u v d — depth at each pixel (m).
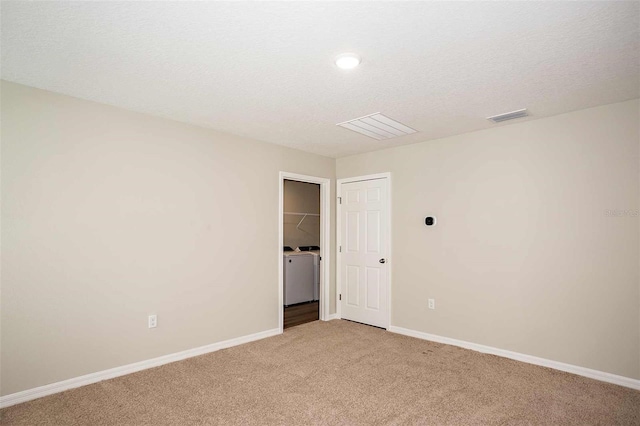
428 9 1.68
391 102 2.90
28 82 2.54
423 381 2.91
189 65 2.27
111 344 2.96
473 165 3.75
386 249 4.51
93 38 1.94
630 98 2.82
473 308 3.71
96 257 2.90
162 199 3.31
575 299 3.09
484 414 2.39
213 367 3.20
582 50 2.07
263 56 2.14
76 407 2.46
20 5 1.63
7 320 2.50
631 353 2.82
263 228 4.15
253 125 3.56
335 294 5.11
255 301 4.04
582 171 3.08
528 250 3.36
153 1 1.61
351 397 2.63
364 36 1.92
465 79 2.46
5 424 2.25
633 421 2.31
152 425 2.25
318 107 3.03
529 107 3.02
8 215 2.52
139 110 3.13
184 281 3.43
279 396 2.64
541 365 3.24
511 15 1.72
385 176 4.55
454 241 3.88
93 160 2.91
